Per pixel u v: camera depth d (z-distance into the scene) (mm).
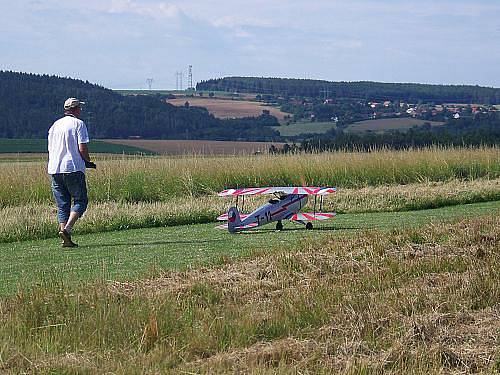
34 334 7270
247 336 7293
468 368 6676
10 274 10562
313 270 10055
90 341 7109
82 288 8594
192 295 8703
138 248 12883
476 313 8047
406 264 10188
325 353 6875
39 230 14906
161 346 7008
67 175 12727
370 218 17547
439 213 18484
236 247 12891
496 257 10547
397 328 7445
